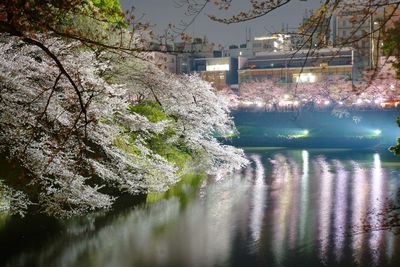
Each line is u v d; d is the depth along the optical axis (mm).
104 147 17094
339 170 31344
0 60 13812
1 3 9156
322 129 60625
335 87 64000
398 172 30094
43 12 10508
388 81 54688
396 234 14500
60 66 8711
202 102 24484
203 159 25531
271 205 19141
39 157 14266
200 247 13195
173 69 86875
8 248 12719
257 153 44656
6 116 13844
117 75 22875
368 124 59000
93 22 20609
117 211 17078
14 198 15453
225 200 20047
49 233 14078
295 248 13141
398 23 15984
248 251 12891
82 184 15273
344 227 15445
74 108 14664
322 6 9797
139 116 19609
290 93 78375
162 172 20547
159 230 14891
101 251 12695
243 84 81750
